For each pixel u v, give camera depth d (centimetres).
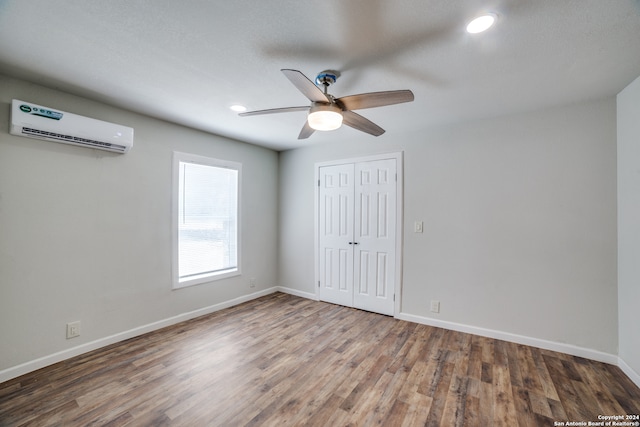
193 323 320
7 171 209
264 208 431
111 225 265
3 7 135
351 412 177
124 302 275
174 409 178
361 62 185
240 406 182
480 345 267
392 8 135
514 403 185
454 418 172
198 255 346
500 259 281
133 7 136
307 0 130
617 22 144
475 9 136
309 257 419
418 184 326
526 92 228
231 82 216
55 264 232
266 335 289
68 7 136
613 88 222
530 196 268
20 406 179
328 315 347
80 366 226
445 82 212
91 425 165
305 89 169
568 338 252
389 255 346
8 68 197
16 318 212
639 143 204
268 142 396
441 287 311
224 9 137
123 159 273
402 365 232
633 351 212
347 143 380
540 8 134
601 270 239
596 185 242
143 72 202
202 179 349
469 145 297
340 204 387
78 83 218
